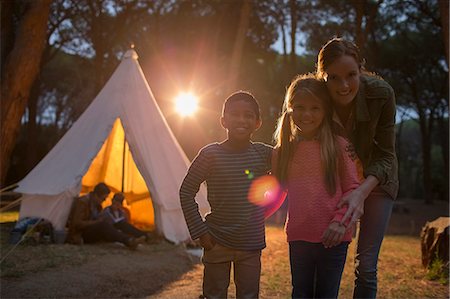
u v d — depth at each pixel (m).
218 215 2.57
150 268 5.14
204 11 19.44
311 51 20.58
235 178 2.57
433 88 23.12
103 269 4.97
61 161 7.25
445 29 8.21
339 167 2.41
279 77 21.53
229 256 2.54
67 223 7.14
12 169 22.34
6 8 10.11
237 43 13.05
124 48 20.34
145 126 7.45
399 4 18.72
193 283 4.65
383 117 2.61
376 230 2.62
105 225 6.39
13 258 5.31
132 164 8.99
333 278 2.35
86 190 9.26
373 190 2.65
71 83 26.25
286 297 4.14
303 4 18.59
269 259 5.95
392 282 4.79
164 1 18.94
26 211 6.92
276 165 2.61
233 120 2.61
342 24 19.11
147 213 8.98
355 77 2.48
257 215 2.60
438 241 5.15
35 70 8.58
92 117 7.66
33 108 20.44
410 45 21.80
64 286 4.30
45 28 8.63
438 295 4.27
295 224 2.42
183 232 6.87
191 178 2.61
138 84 7.95
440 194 30.52
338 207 2.31
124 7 18.02
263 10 19.20
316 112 2.45
